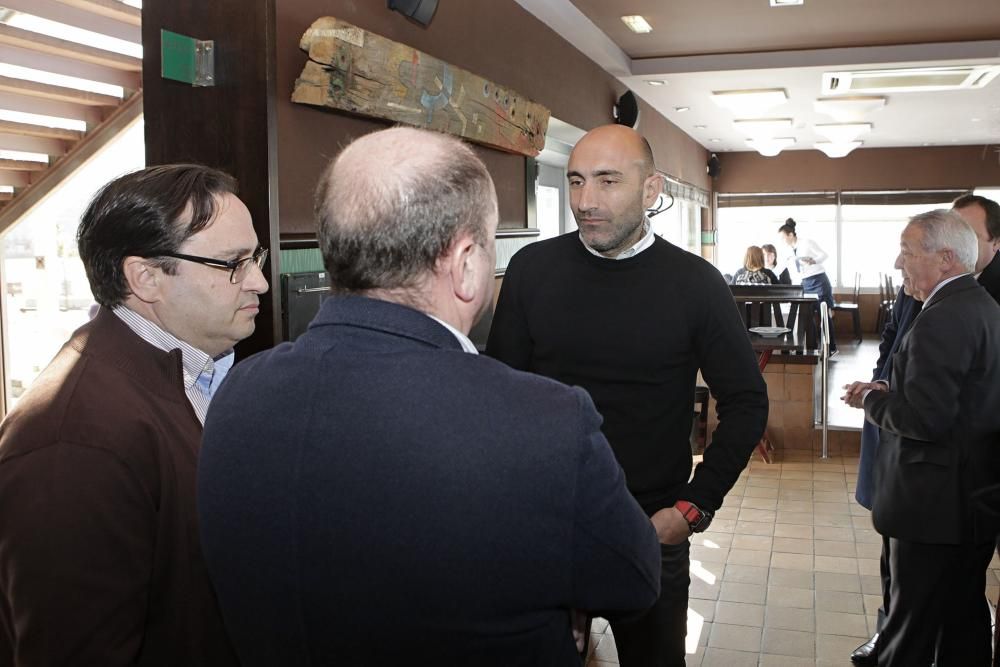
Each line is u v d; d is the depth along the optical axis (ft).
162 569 3.38
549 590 2.31
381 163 2.43
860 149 37.22
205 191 3.68
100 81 14.25
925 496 6.54
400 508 2.21
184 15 5.35
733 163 38.68
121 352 3.51
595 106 17.99
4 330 18.88
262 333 5.39
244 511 2.40
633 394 5.61
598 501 2.32
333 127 8.14
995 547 6.60
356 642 2.31
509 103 11.55
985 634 6.88
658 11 15.57
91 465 3.13
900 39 17.93
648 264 5.64
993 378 6.46
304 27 7.61
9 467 3.12
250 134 5.28
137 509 3.24
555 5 14.06
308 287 7.39
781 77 20.13
